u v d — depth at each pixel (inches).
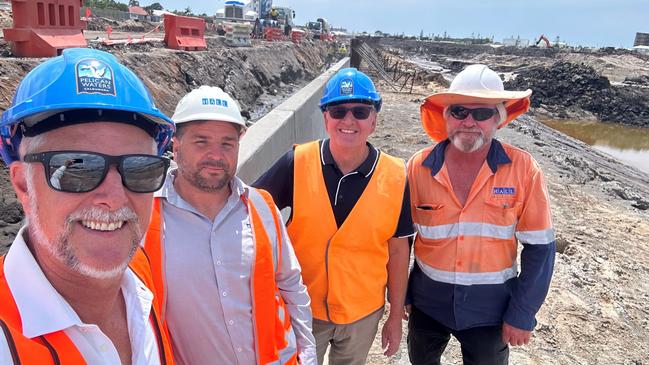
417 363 131.9
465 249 115.0
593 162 768.9
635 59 3462.1
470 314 116.7
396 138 515.2
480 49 4296.3
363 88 103.6
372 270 109.7
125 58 529.3
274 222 90.4
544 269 110.1
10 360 46.2
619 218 369.7
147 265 74.9
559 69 2036.2
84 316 55.9
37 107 49.2
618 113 1833.2
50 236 51.3
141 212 56.5
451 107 114.7
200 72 712.4
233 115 84.1
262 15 2182.6
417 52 4495.6
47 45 406.3
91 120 51.5
